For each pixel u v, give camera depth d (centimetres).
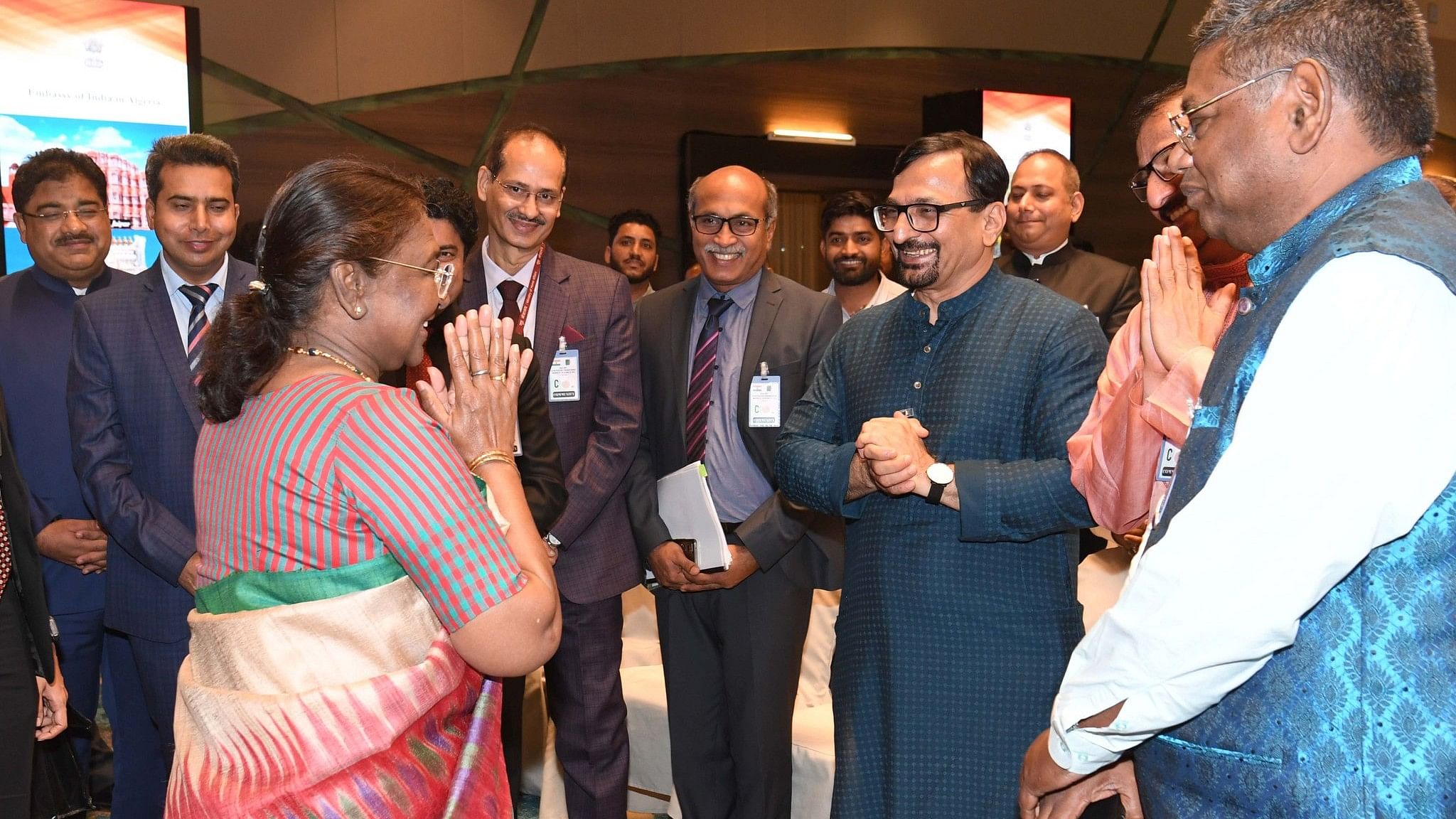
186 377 250
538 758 349
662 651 297
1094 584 289
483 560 134
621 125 799
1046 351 203
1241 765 112
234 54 675
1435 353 100
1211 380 120
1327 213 112
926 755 202
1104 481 173
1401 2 112
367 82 714
